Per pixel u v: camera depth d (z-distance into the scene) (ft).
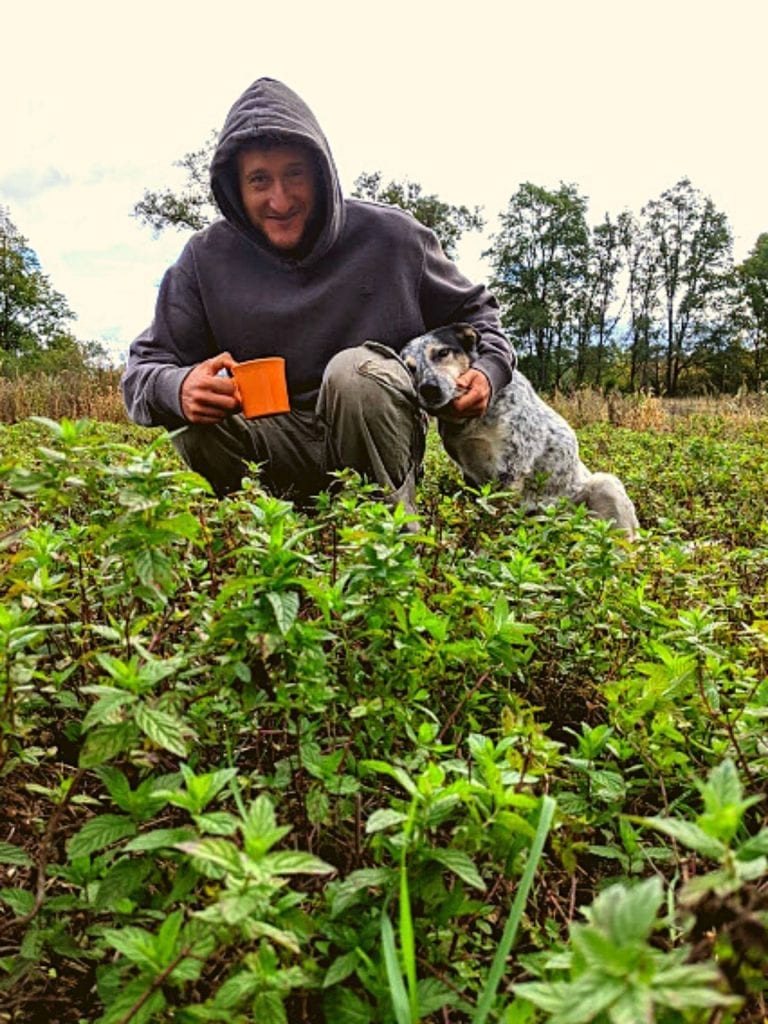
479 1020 3.99
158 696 6.23
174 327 13.94
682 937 5.06
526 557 9.07
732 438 41.78
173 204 170.81
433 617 6.55
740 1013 4.59
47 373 70.79
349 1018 4.32
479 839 4.63
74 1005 5.21
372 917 4.81
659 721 6.48
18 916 5.46
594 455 31.30
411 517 7.05
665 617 8.71
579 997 2.74
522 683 8.85
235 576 7.64
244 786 5.73
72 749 7.27
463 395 13.43
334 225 13.25
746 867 3.26
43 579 6.79
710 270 263.49
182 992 4.25
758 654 8.39
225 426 13.32
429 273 14.61
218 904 3.61
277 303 13.73
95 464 5.67
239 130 12.75
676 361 264.93
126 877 4.56
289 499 14.33
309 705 5.66
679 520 18.26
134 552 5.64
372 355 12.96
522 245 270.87
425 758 5.88
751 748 6.46
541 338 273.33
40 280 230.27
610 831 6.47
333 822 5.66
